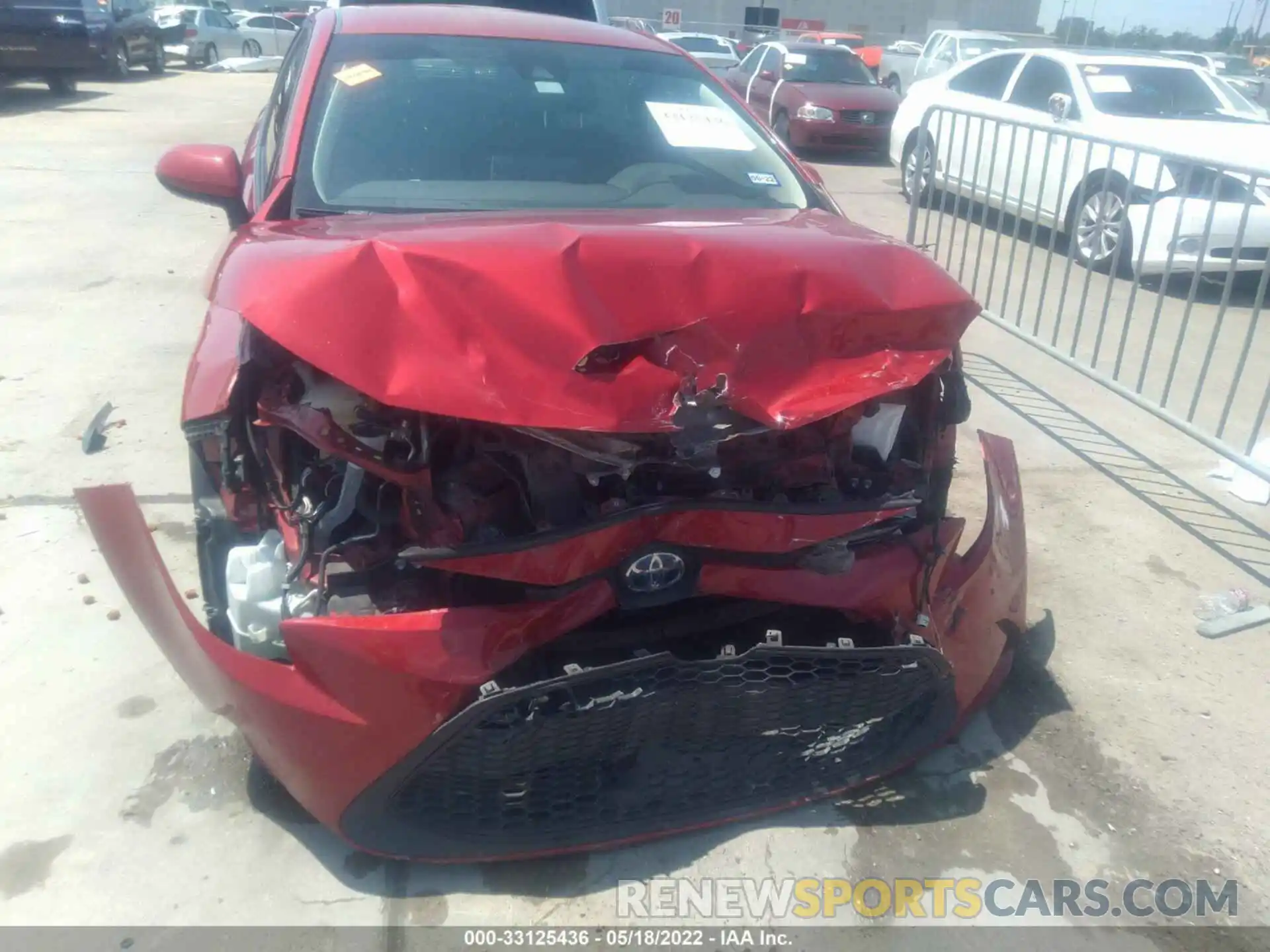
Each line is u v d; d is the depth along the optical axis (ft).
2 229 25.76
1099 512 14.32
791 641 8.16
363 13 11.99
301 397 7.06
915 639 7.74
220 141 40.57
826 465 7.75
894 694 8.03
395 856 7.53
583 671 6.81
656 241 6.99
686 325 6.57
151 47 69.87
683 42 75.05
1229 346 21.77
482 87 10.61
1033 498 14.61
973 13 176.14
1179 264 24.17
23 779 8.64
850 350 7.16
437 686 6.81
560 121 10.46
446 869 7.98
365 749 6.93
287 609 7.14
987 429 17.03
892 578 8.02
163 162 11.42
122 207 28.66
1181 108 28.89
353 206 9.21
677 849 8.31
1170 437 17.07
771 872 8.15
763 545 7.29
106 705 9.52
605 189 9.86
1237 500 14.88
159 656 10.25
